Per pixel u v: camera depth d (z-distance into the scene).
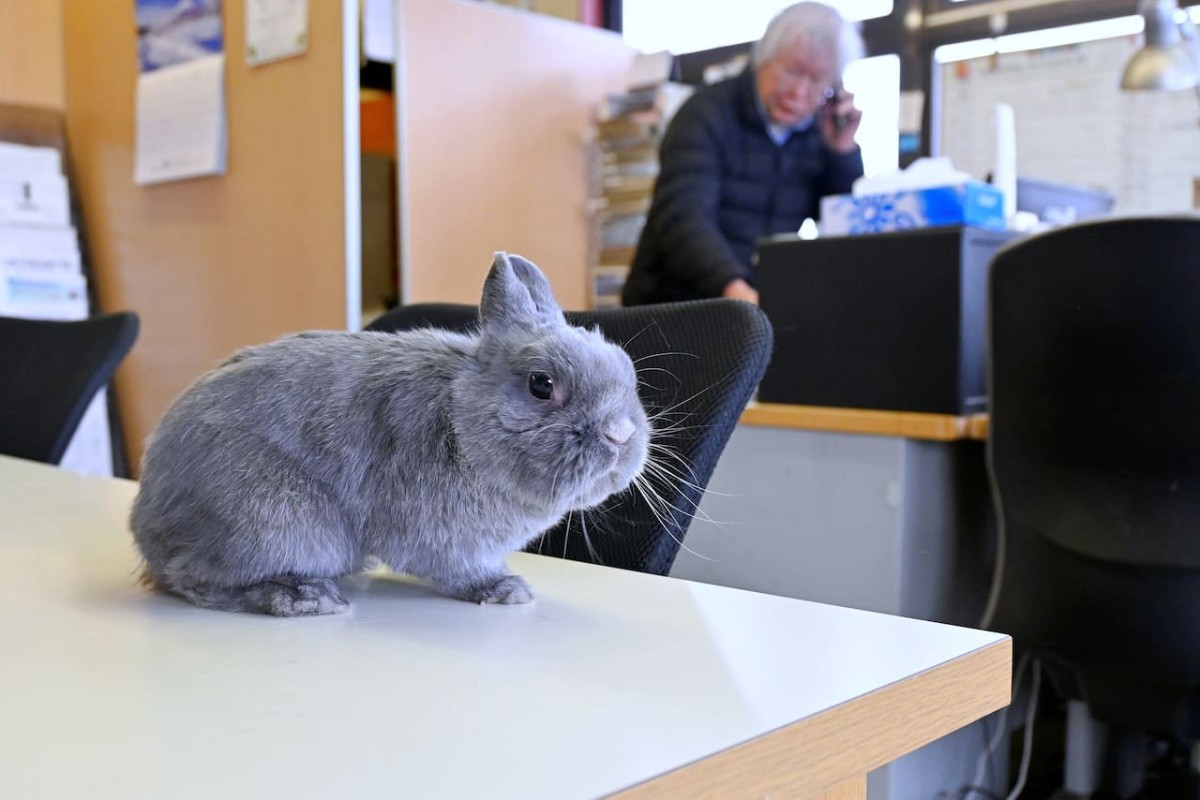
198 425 0.67
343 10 2.05
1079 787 1.68
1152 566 1.33
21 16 2.79
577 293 2.93
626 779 0.40
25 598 0.68
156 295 2.64
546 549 0.97
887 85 3.09
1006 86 2.89
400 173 2.39
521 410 0.67
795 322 1.88
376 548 0.69
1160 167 2.64
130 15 2.58
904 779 1.66
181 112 2.43
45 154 2.78
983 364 1.75
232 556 0.65
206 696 0.49
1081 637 1.40
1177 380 1.27
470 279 2.59
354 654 0.57
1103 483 1.35
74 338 1.52
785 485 1.84
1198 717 1.37
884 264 1.76
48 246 2.77
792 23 2.35
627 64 3.02
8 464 1.31
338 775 0.40
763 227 2.60
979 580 1.89
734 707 0.49
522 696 0.50
